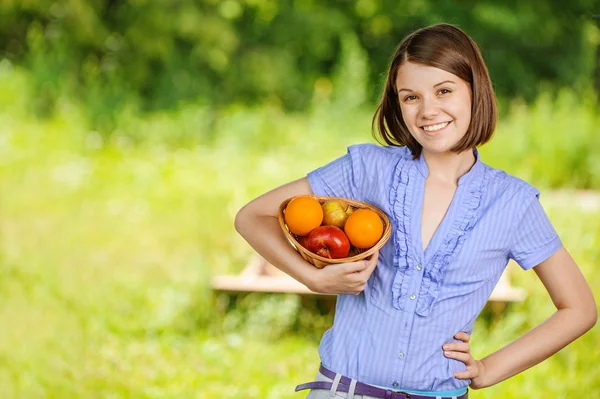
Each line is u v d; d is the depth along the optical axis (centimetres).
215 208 950
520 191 267
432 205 268
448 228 263
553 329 271
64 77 1605
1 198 1004
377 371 261
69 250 796
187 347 567
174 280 690
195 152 1386
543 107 1300
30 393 493
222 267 707
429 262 262
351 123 1466
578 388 492
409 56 259
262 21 2027
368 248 264
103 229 883
